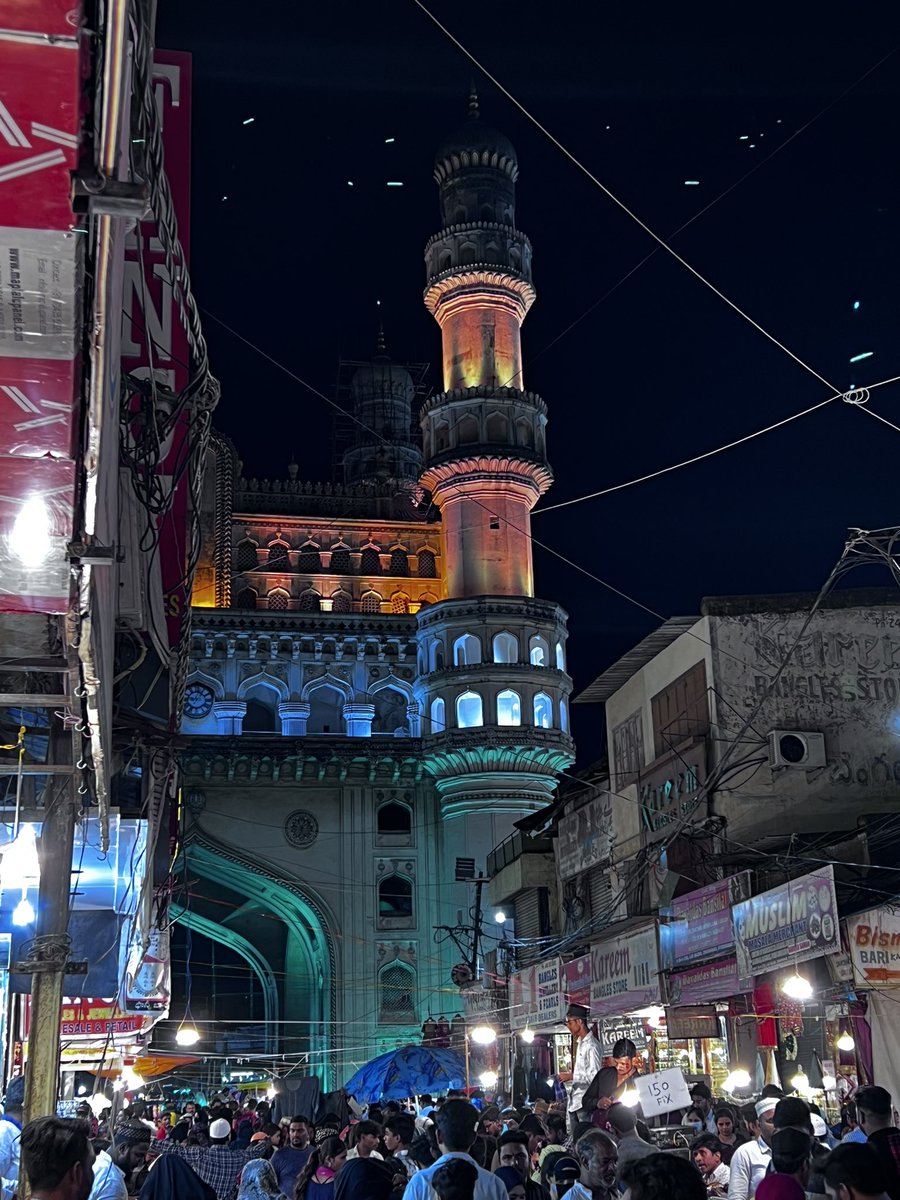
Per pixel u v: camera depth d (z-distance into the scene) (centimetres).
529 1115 969
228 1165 1009
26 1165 369
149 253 876
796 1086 1344
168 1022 3481
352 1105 1842
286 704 4881
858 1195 372
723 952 1431
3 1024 1200
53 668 525
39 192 314
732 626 1902
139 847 946
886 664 1866
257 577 5209
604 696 2409
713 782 1697
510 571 4847
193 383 751
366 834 4628
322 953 4559
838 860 1452
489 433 4891
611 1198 619
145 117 548
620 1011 1795
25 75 290
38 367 364
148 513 714
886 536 1330
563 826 2631
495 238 5072
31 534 429
